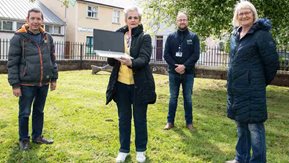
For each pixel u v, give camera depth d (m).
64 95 8.93
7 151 4.88
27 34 4.73
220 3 10.61
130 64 4.14
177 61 6.04
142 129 4.57
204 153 5.04
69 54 21.45
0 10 26.48
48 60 4.89
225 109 8.28
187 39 5.97
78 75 14.96
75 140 5.37
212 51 16.66
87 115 6.82
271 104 9.73
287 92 12.41
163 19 12.65
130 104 4.59
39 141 5.14
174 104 6.15
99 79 13.47
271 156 5.02
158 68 17.75
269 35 3.92
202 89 11.97
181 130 6.11
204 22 10.73
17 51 4.68
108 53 4.11
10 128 5.79
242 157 4.46
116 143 5.27
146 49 4.28
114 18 34.84
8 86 10.11
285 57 13.45
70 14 31.36
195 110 7.97
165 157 4.83
